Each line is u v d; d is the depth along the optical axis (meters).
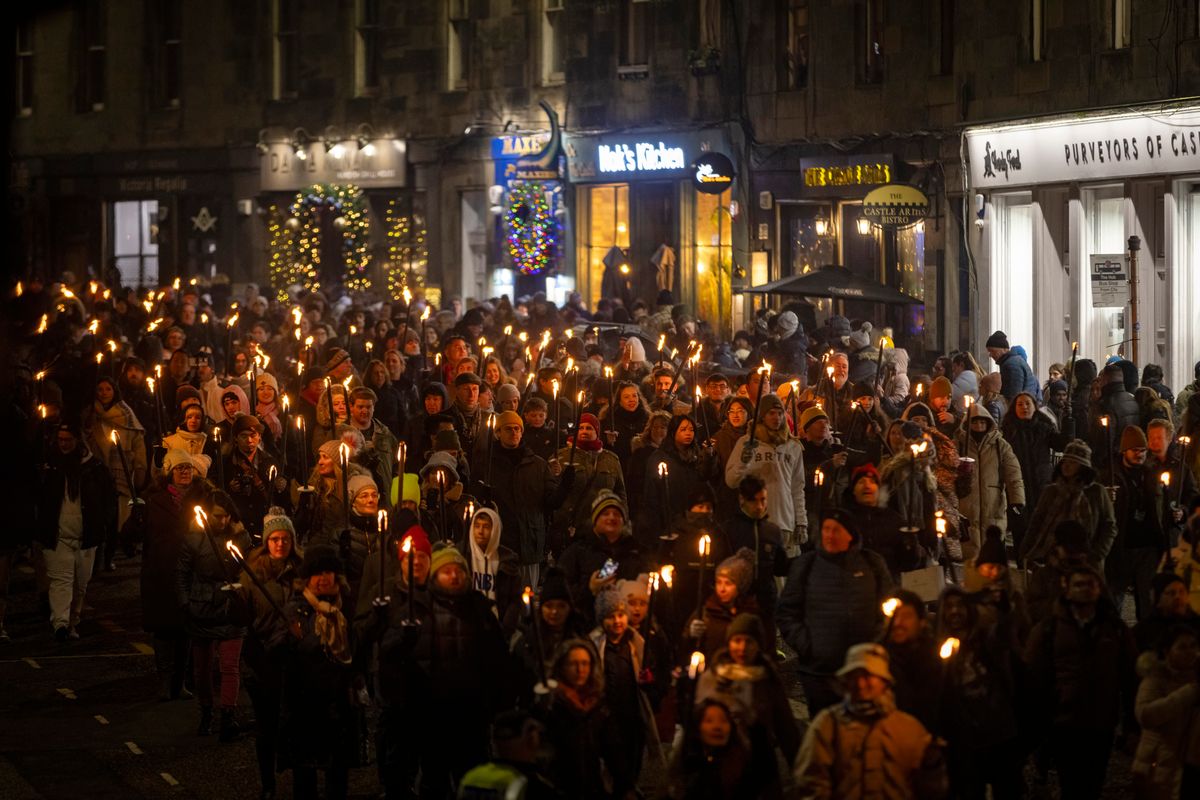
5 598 21.34
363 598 14.34
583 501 19.27
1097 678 13.37
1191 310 34.28
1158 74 34.56
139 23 61.53
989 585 13.84
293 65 58.34
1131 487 18.58
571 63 50.28
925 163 40.44
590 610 14.62
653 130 47.78
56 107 63.66
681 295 47.69
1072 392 24.89
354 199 55.62
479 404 22.58
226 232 59.97
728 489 19.03
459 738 13.44
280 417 24.06
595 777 12.20
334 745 13.94
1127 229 35.09
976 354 39.12
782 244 44.66
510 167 51.81
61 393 25.47
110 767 15.99
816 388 23.94
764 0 44.59
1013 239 38.59
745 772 11.49
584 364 27.86
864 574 14.12
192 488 16.84
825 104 42.94
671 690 14.45
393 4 55.47
